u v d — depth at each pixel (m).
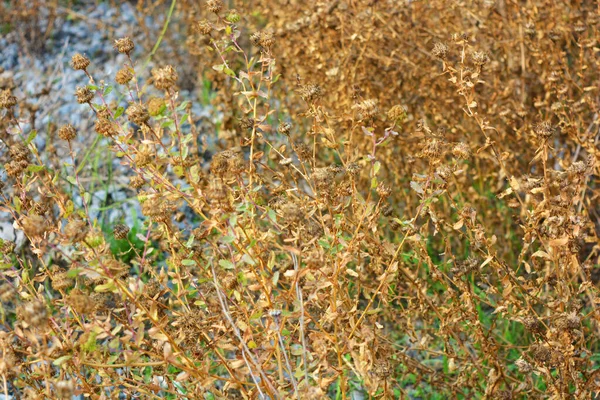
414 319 3.51
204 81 5.98
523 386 2.81
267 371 2.57
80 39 7.20
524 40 4.06
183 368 2.37
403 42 4.19
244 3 5.48
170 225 2.69
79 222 2.23
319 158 4.55
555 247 2.85
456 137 4.22
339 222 2.61
